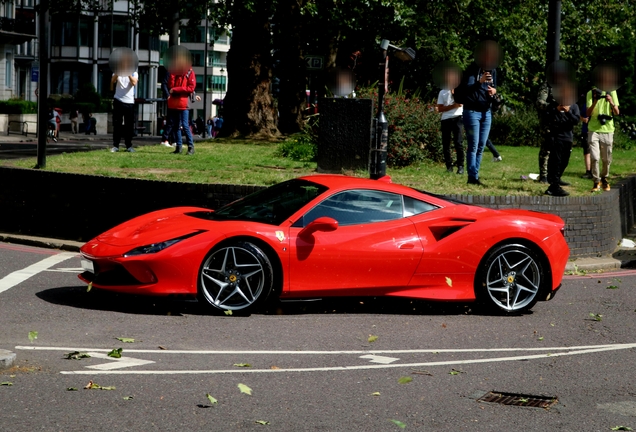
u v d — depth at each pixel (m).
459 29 33.78
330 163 14.55
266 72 27.69
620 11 39.38
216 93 116.06
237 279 8.38
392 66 35.47
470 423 5.36
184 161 16.73
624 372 6.80
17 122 51.16
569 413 5.66
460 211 9.16
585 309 9.59
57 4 31.98
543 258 9.19
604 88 15.14
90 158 16.77
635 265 13.21
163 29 31.11
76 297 8.96
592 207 13.48
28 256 11.69
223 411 5.36
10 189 13.59
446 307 9.48
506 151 24.39
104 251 8.39
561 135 13.61
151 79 82.06
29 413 5.12
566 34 37.12
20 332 7.29
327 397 5.79
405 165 17.12
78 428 4.90
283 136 28.06
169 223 8.68
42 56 14.59
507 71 34.12
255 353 6.96
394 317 8.80
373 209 8.92
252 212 8.91
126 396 5.57
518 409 5.71
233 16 27.22
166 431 4.93
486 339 7.91
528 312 9.36
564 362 7.08
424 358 7.06
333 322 8.39
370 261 8.70
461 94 14.26
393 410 5.55
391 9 29.41
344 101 14.45
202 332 7.62
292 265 8.47
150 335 7.41
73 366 6.27
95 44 76.81
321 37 34.94
